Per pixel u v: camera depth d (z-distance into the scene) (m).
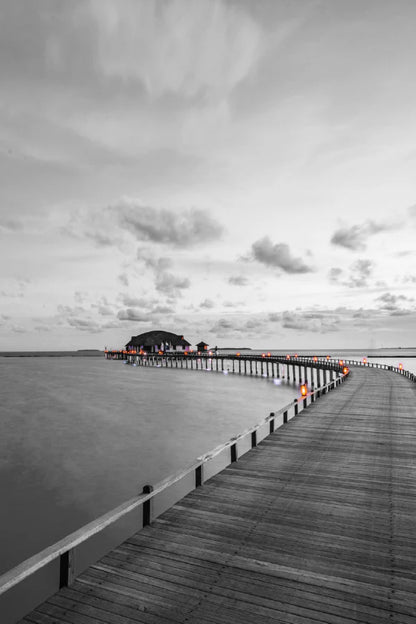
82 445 22.00
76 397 45.03
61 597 4.41
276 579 4.77
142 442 22.62
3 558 10.25
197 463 7.88
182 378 77.06
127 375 86.19
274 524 6.35
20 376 82.50
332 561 5.21
